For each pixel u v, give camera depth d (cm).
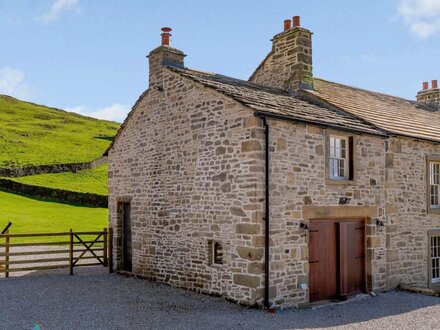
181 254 1210
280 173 1041
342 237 1191
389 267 1299
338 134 1187
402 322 948
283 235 1036
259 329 845
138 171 1401
